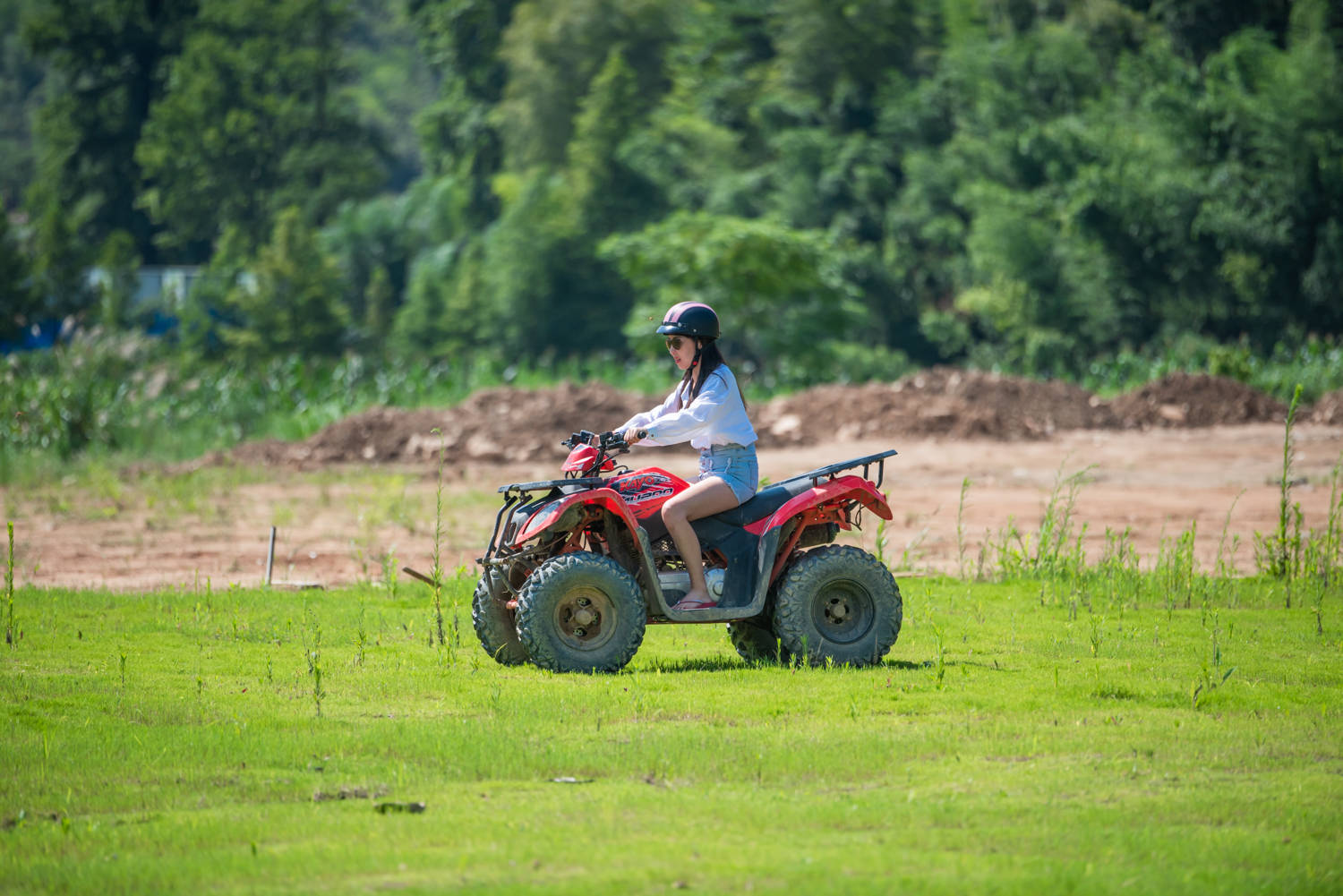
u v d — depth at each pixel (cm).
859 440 8600
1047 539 4184
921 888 1432
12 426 8712
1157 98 19800
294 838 1641
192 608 3538
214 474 7744
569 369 13900
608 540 2767
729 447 2775
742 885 1441
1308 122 18888
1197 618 3347
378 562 4678
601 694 2433
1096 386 12550
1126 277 19750
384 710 2348
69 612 3453
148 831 1664
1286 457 4025
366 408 10181
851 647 2759
